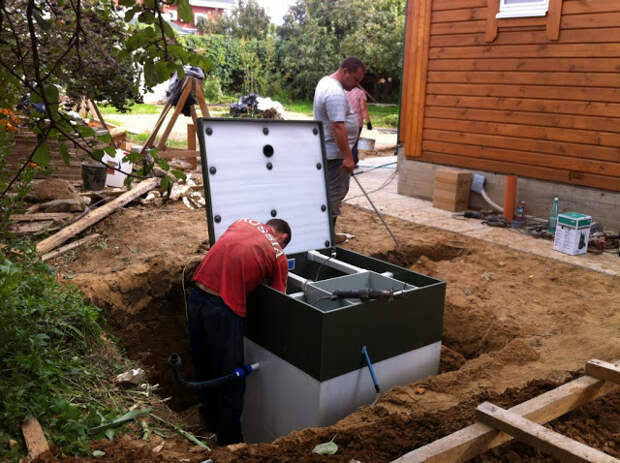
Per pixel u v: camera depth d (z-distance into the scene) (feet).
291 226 15.26
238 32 108.47
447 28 27.32
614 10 21.48
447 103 27.91
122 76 12.21
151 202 24.35
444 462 8.29
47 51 7.98
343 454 8.98
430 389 11.37
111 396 10.19
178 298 17.26
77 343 11.44
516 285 17.83
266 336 12.19
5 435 8.02
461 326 15.90
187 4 6.10
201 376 13.03
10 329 9.60
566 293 17.10
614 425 10.24
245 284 11.97
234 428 12.36
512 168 25.82
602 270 18.63
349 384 11.36
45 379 9.21
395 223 24.39
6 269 9.53
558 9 22.97
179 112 28.32
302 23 106.52
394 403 10.81
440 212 26.63
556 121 23.97
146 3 6.16
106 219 21.50
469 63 26.63
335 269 14.99
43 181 22.33
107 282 15.80
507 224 24.00
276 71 100.83
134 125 53.26
